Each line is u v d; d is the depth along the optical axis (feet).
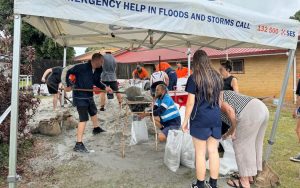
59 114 25.96
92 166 16.75
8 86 16.61
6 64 16.88
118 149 19.95
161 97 19.49
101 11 11.31
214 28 13.60
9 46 17.21
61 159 17.81
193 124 13.19
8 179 11.09
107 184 14.53
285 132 26.73
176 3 12.52
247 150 13.85
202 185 13.32
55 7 10.72
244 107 13.71
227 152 16.70
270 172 14.75
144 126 21.38
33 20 16.35
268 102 48.60
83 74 18.97
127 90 21.22
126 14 11.68
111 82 29.89
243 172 13.93
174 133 16.83
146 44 25.61
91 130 24.64
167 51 75.41
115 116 28.40
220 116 13.37
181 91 24.39
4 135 16.52
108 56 29.40
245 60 55.16
